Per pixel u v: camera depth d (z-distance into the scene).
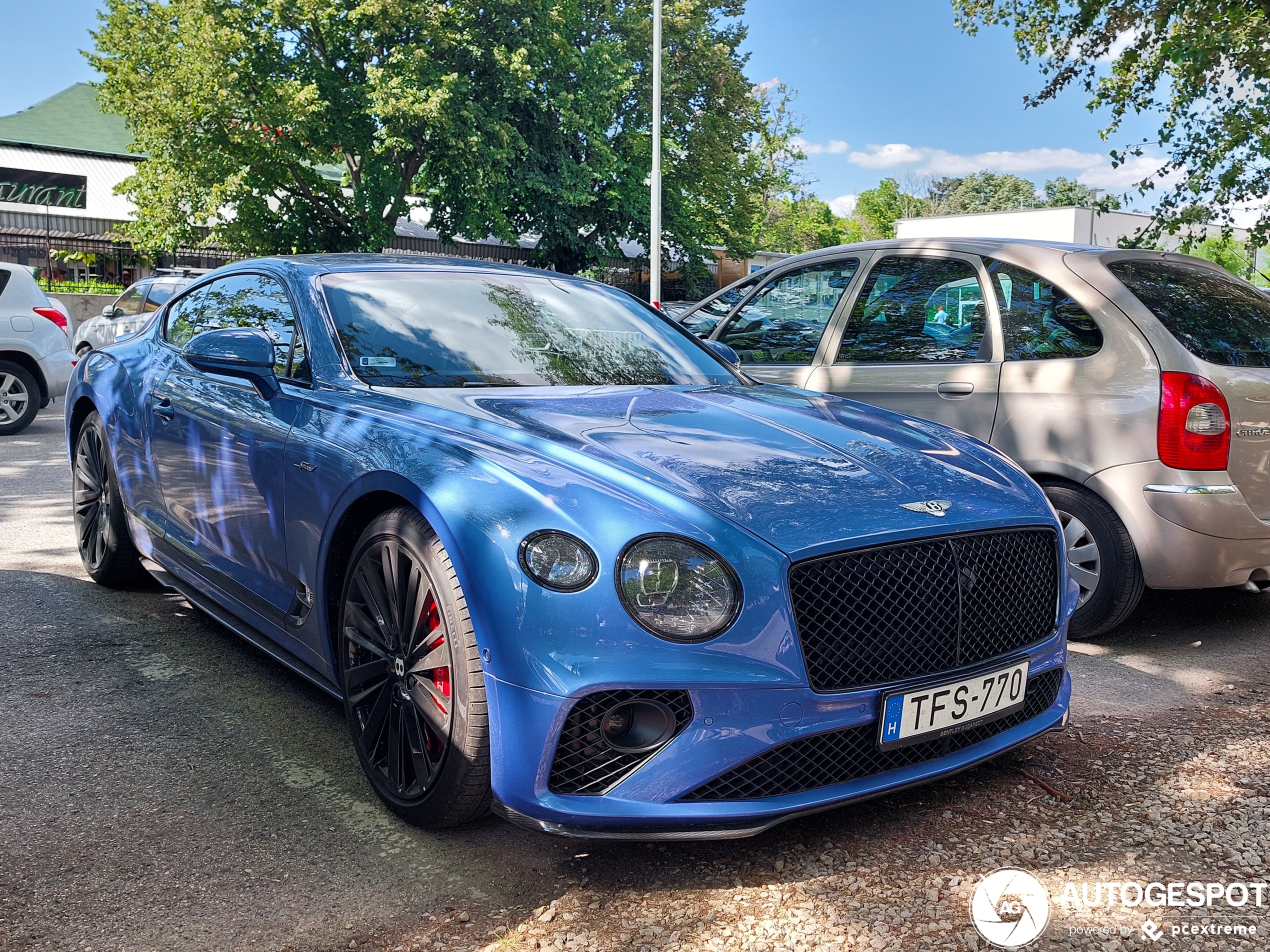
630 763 2.04
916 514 2.27
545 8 28.41
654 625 2.00
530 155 29.69
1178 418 3.60
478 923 1.99
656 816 2.01
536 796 2.03
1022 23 9.73
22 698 3.14
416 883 2.13
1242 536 3.63
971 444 2.89
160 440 3.65
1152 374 3.67
